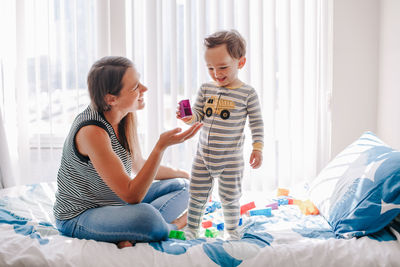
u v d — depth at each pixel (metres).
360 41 2.15
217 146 1.41
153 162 1.14
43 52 2.10
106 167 1.15
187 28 2.09
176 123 2.16
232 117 1.42
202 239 1.23
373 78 2.17
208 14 2.15
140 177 1.13
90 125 1.19
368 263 1.06
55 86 2.13
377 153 1.40
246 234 1.27
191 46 2.12
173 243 1.18
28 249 1.07
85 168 1.22
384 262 1.05
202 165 1.43
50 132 2.11
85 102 2.14
